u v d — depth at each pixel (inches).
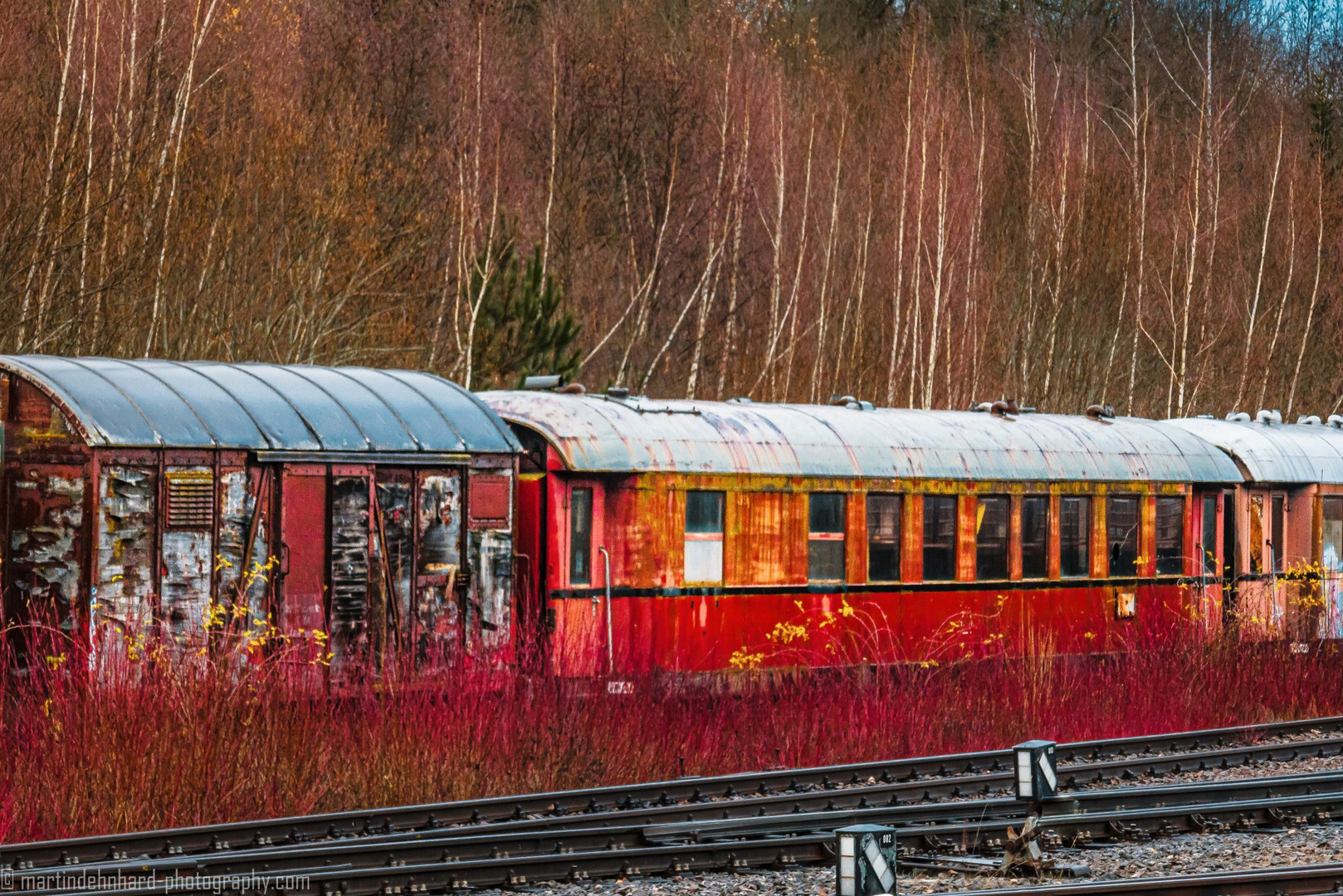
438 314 3221.0
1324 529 2116.1
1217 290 4456.2
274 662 1165.1
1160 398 4426.7
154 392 1205.7
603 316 3885.3
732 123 4047.7
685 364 3959.2
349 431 1278.3
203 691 1031.6
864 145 4293.8
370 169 3080.7
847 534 1589.6
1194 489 1971.0
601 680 1334.9
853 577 1589.6
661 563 1449.3
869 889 681.0
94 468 1131.3
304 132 2878.9
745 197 3848.4
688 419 1529.3
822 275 3988.7
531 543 1427.2
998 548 1728.6
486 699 1200.8
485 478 1358.3
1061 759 1325.0
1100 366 4345.5
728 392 3774.6
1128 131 5177.2
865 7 5403.5
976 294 3917.3
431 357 3075.8
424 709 1169.4
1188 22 5615.2
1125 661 1754.4
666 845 908.0
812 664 1542.8
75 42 2677.2
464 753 1093.8
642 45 4360.2
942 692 1523.1
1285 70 5713.6
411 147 3555.6
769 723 1352.1
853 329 3973.9
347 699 1208.8
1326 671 1814.7
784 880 829.8
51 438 1155.3
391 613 1283.2
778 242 3678.6
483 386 2466.8
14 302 2342.5
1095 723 1513.3
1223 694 1684.3
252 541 1209.4
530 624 1391.5
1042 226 4200.3
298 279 2716.5
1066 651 1777.8
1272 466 2060.8
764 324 3946.9
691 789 1095.6
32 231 2330.2
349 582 1259.2
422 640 1301.7
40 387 1157.7
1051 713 1512.1
